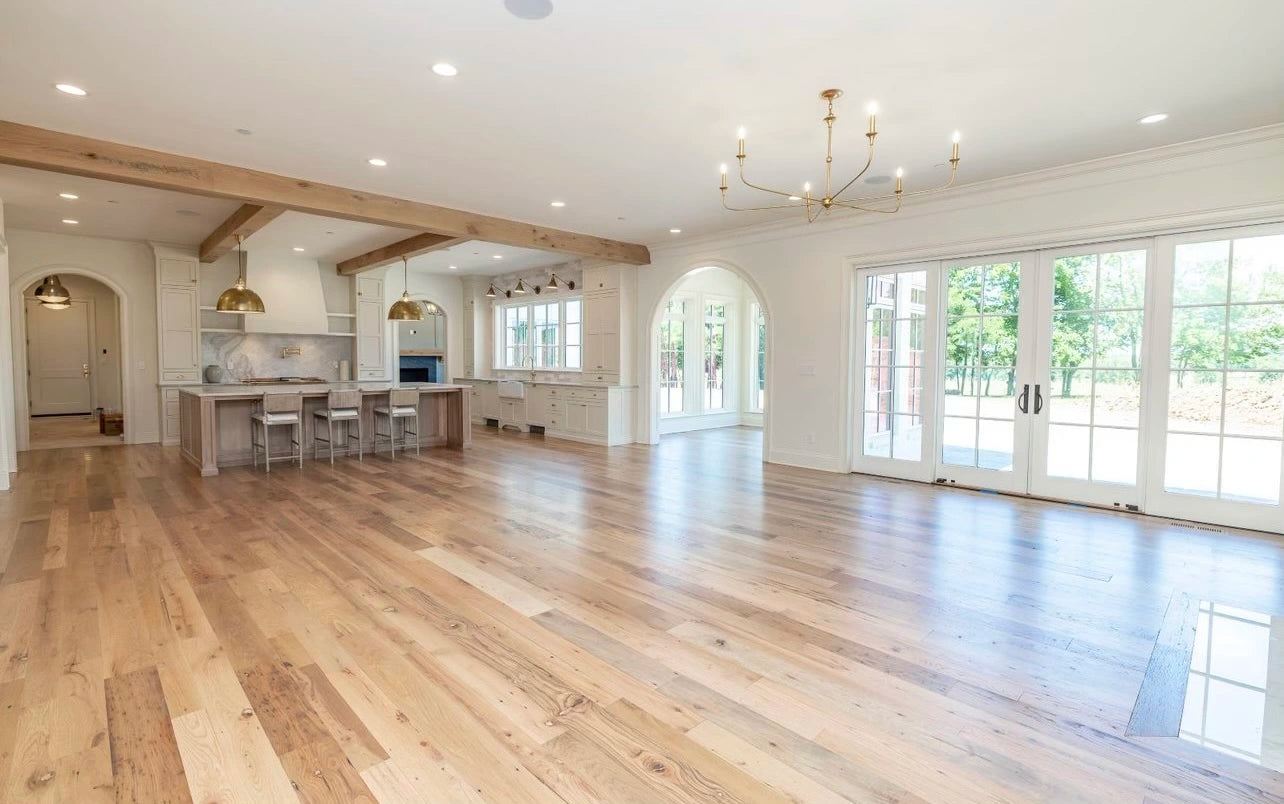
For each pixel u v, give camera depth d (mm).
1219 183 4301
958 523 4578
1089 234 4863
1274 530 4281
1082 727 2111
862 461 6473
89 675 2389
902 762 1929
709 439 9336
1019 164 4852
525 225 6988
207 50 3045
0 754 1917
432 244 7387
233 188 4871
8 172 5160
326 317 9656
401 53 3080
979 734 2072
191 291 8492
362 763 1901
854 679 2416
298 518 4652
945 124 4008
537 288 10703
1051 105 3715
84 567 3561
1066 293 5113
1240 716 2174
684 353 10461
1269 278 4242
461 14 2730
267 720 2115
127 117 3885
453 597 3182
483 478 6234
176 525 4438
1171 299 4609
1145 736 2062
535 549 3957
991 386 5562
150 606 3031
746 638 2752
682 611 3033
